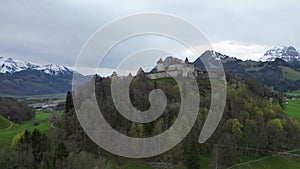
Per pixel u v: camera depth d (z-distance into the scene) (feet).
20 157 217.36
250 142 387.55
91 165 234.38
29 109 593.42
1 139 347.56
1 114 539.29
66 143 275.80
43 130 380.99
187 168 301.63
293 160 394.93
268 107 462.60
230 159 356.59
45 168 214.07
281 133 413.18
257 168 364.38
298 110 620.49
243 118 399.44
